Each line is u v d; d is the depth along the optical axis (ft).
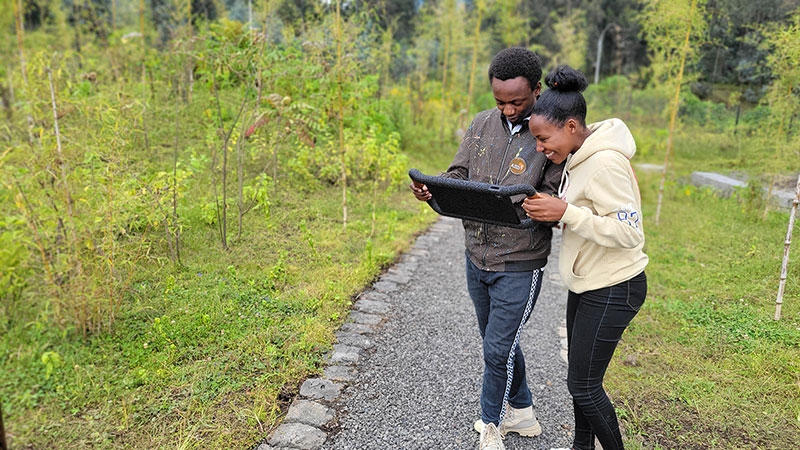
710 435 8.84
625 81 64.44
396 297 13.78
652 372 10.79
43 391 8.22
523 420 8.63
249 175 19.54
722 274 15.87
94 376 8.74
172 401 8.55
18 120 10.99
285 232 16.33
